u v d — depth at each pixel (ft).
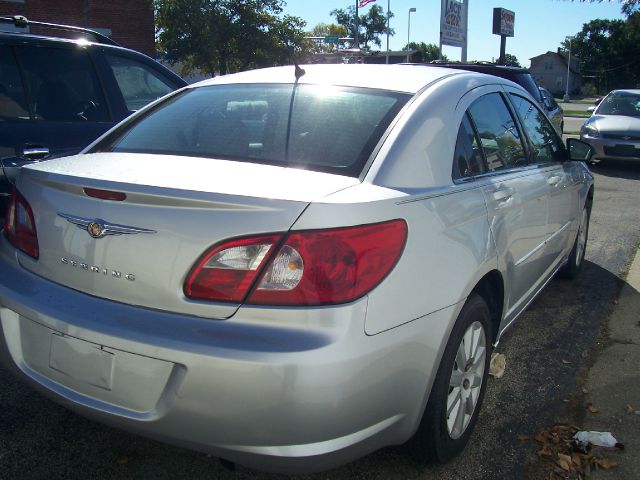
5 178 12.87
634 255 20.56
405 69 10.39
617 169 41.81
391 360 6.98
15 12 61.41
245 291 6.53
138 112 10.53
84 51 15.37
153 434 6.88
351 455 6.90
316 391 6.35
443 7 67.62
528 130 12.60
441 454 8.50
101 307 7.12
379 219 6.93
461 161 9.09
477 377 9.25
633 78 290.15
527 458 9.16
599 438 9.57
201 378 6.44
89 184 7.26
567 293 16.56
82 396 7.30
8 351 8.00
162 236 6.79
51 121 14.24
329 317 6.46
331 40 100.07
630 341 13.52
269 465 6.61
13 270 8.13
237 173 7.45
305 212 6.57
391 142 7.98
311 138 8.30
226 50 81.00
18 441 9.13
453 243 8.06
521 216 10.61
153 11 73.51
